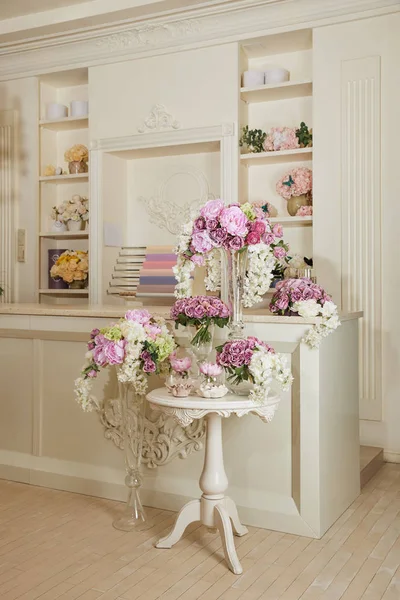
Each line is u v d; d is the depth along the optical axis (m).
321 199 4.84
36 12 5.50
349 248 4.73
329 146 4.81
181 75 5.34
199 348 2.93
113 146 5.63
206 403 2.70
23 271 6.13
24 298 6.13
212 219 2.93
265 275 3.00
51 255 6.16
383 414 4.61
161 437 3.47
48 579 2.65
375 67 4.65
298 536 3.12
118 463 3.63
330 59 4.79
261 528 3.22
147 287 5.39
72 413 3.77
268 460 3.21
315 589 2.56
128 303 5.92
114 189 5.84
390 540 3.06
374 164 4.66
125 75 5.57
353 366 3.67
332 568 2.75
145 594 2.53
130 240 6.01
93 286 5.75
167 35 5.33
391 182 4.60
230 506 3.03
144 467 3.54
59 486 3.81
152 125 5.45
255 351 2.75
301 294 3.20
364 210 4.69
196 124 5.29
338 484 3.37
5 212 6.18
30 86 6.06
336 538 3.09
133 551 2.94
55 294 6.24
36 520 3.32
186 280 3.07
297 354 3.14
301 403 3.11
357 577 2.67
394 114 4.59
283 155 5.09
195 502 2.99
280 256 3.21
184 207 5.76
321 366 3.12
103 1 5.21
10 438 3.99
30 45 5.78
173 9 5.09
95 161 5.71
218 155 5.62
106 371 3.64
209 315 2.86
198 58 5.27
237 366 2.74
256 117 5.45
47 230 6.20
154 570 2.74
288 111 5.34
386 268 4.61
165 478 3.49
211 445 2.95
